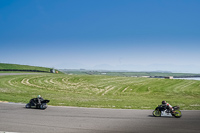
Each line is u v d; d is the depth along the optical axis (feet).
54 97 86.94
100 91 135.23
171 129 32.40
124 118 40.98
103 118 40.52
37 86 132.87
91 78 204.95
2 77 159.02
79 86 151.74
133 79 210.18
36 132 29.81
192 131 31.24
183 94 130.72
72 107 54.29
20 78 164.96
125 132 30.66
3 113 43.14
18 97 74.84
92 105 60.85
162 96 120.26
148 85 170.19
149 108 59.00
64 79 187.21
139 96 118.52
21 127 32.37
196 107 63.82
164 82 189.98
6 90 99.35
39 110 48.32
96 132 30.48
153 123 36.70
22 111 46.24
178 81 197.06
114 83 176.86
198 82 191.42
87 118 40.19
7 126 32.73
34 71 286.66
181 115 43.29
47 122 36.14
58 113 44.96
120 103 72.28
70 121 37.32
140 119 40.29
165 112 43.62
